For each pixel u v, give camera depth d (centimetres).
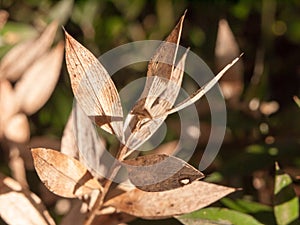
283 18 90
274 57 87
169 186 47
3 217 55
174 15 88
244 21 87
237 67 75
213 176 66
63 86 78
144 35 87
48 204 64
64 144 55
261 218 60
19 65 72
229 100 74
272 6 87
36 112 76
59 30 81
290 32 89
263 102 77
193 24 86
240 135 74
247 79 83
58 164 49
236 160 67
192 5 87
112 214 56
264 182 69
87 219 53
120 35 87
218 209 58
